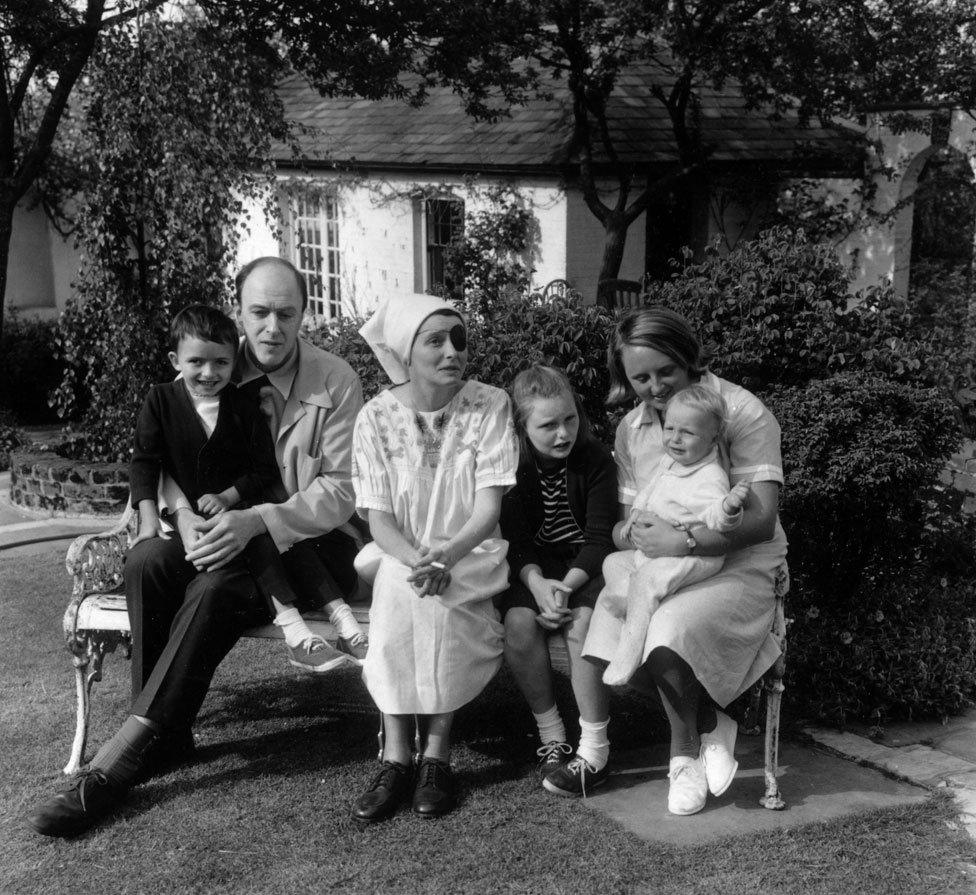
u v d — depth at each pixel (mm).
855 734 4008
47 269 16594
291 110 16281
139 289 8734
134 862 3174
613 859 3121
